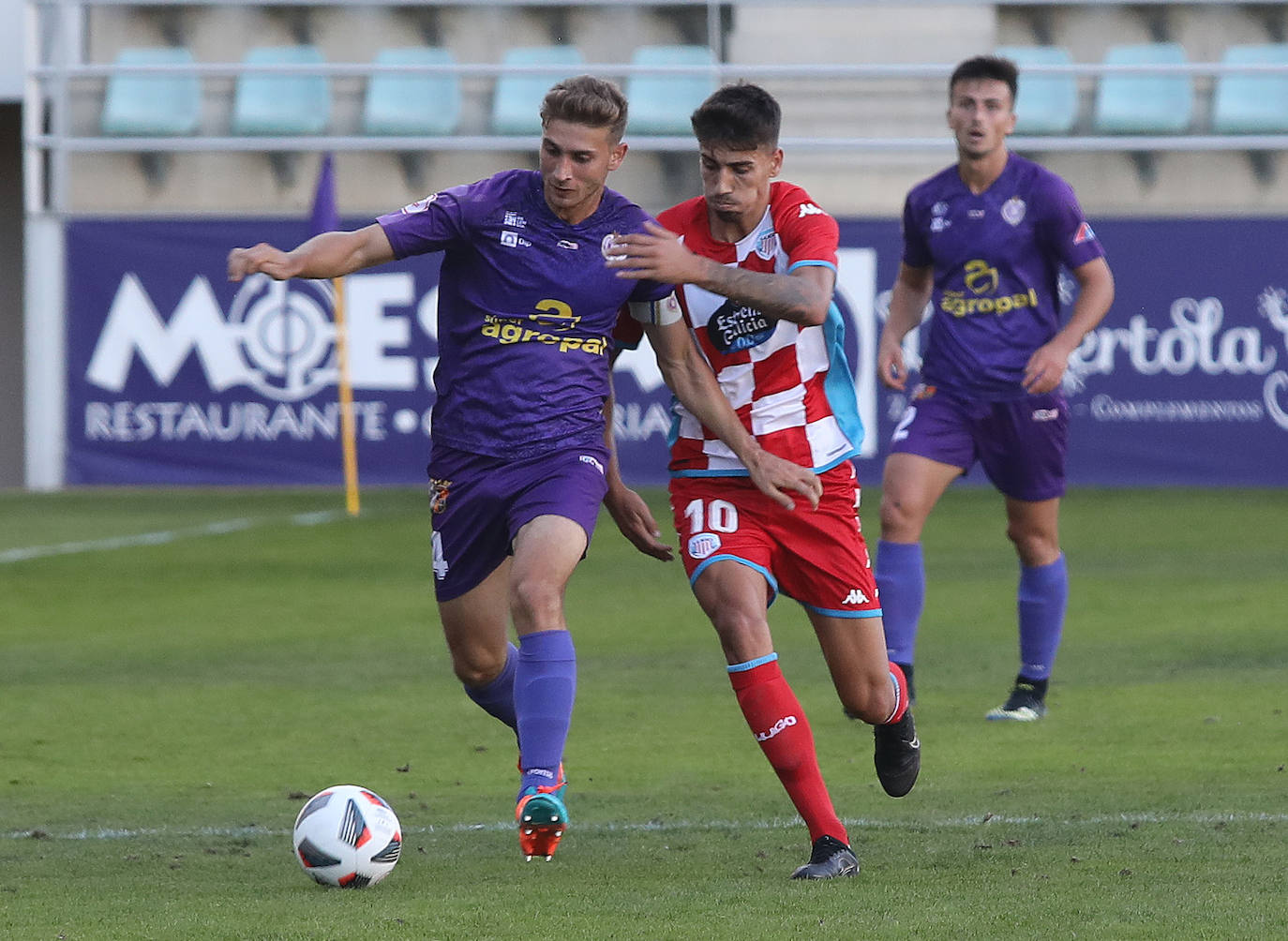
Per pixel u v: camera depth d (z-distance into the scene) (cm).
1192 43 6412
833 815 1544
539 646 1545
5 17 6062
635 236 1519
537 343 1636
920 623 3244
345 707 2495
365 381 5700
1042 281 2394
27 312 5797
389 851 1502
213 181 6309
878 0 6247
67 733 2311
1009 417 2372
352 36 6569
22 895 1472
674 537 4662
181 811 1852
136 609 3491
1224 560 4047
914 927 1332
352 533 4691
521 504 1620
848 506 1662
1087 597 3525
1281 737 2209
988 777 1989
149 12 6531
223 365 5731
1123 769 2030
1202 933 1315
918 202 2431
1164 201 6216
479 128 6488
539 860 1603
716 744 2212
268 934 1322
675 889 1477
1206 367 5541
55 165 6069
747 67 6175
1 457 6969
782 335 1667
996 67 2362
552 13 6544
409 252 1617
